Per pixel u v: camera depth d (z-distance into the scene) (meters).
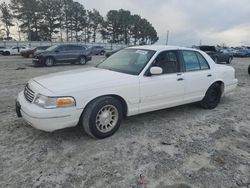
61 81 3.71
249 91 8.05
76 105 3.44
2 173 2.90
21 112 3.67
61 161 3.19
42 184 2.72
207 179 2.90
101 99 3.66
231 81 5.93
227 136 4.14
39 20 62.34
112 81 3.81
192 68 5.02
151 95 4.23
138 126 4.44
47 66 15.95
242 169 3.13
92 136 3.77
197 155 3.46
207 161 3.30
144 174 2.96
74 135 3.95
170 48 4.73
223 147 3.73
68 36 70.44
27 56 25.69
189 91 4.90
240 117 5.15
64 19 68.44
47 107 3.30
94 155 3.35
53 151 3.43
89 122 3.62
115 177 2.88
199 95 5.21
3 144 3.61
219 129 4.45
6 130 4.11
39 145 3.60
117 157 3.32
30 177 2.84
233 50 35.69
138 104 4.12
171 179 2.88
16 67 15.02
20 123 4.43
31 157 3.26
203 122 4.77
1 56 29.27
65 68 14.61
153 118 4.90
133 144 3.72
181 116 5.08
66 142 3.71
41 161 3.18
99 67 4.79
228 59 20.42
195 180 2.87
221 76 5.58
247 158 3.41
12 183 2.72
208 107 5.58
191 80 4.87
